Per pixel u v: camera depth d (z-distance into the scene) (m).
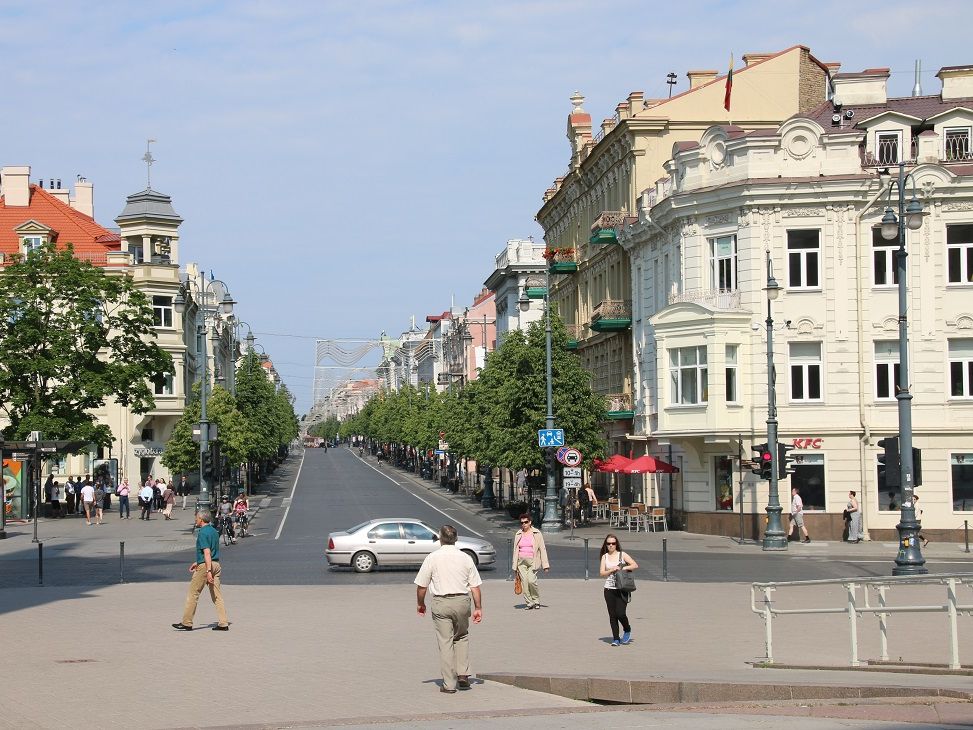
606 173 65.00
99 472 72.75
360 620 24.06
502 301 110.56
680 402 48.56
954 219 45.97
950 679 14.95
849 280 46.38
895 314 46.41
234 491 69.44
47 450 52.69
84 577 34.97
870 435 46.16
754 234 46.78
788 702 14.02
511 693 15.88
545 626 22.78
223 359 123.81
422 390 131.38
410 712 14.40
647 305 55.88
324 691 16.00
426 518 63.69
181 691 15.99
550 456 51.19
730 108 55.03
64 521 61.44
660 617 23.75
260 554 43.38
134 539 49.66
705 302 47.81
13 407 61.84
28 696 15.63
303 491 92.94
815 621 22.66
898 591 27.67
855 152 46.88
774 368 43.25
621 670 17.34
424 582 16.17
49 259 62.28
